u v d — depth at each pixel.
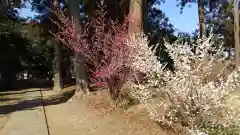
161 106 7.74
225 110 6.60
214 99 6.26
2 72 37.09
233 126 6.45
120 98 11.38
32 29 28.00
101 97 13.65
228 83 6.22
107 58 11.15
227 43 32.22
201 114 6.40
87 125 10.07
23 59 43.56
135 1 11.47
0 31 33.22
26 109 14.38
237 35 24.25
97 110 11.77
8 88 33.41
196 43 7.05
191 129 6.48
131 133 8.77
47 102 17.44
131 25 11.30
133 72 9.77
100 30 13.21
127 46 10.56
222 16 33.06
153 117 7.73
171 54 6.64
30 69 50.44
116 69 10.84
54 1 21.88
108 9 14.38
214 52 7.52
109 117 10.59
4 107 15.81
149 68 6.86
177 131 7.66
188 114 6.54
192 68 6.54
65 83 32.94
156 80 6.80
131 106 10.96
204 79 6.50
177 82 6.52
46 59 49.78
